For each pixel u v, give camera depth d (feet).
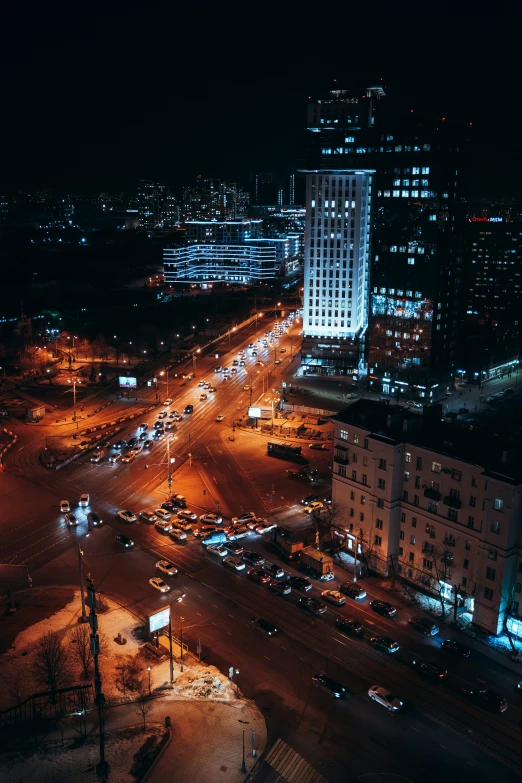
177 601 378.32
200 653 330.95
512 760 270.26
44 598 378.53
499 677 319.27
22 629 347.56
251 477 558.97
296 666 325.01
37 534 457.27
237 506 503.20
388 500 394.32
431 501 377.30
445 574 368.07
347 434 418.10
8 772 253.03
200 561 424.46
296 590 392.06
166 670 319.06
